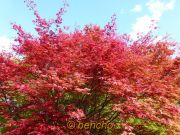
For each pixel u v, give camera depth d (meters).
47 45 13.32
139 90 12.34
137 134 14.09
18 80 13.23
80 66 12.81
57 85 11.77
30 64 13.54
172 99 13.56
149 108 12.04
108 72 12.66
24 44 13.52
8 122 12.78
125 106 11.95
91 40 13.41
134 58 13.23
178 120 13.37
